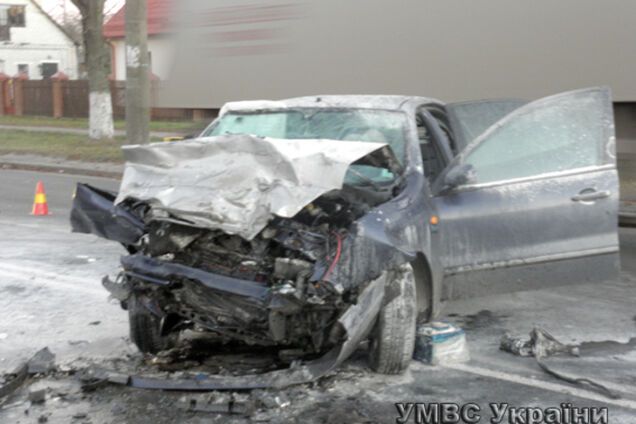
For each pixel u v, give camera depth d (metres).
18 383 5.07
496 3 10.93
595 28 10.01
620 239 10.74
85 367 5.41
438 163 6.30
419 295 5.57
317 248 4.65
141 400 4.83
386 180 5.63
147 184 5.18
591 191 6.14
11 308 6.94
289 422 4.54
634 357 5.73
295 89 13.68
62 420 4.57
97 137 24.91
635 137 10.59
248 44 14.35
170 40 16.06
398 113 6.14
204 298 4.84
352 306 4.66
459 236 5.82
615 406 4.80
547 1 10.41
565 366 5.51
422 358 5.51
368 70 12.59
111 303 7.07
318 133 6.20
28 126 32.06
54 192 15.46
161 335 5.56
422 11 11.77
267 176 4.80
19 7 51.00
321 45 13.16
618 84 9.88
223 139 5.14
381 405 4.79
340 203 4.89
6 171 20.14
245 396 4.82
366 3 12.44
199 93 15.48
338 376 5.20
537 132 6.14
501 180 6.02
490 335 6.23
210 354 5.62
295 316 4.74
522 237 6.01
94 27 24.31
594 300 7.33
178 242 4.90
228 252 4.86
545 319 6.70
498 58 11.01
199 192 4.86
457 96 11.51
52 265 8.65
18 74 51.41
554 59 10.44
